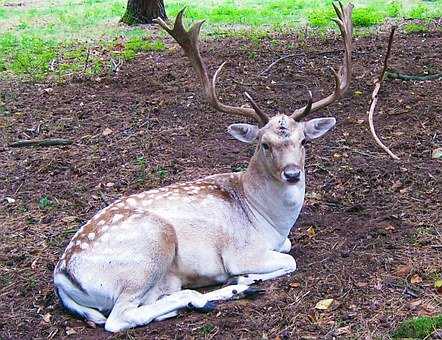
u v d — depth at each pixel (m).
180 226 5.13
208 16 19.17
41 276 5.78
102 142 8.88
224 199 5.36
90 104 10.46
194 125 9.30
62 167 8.16
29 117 10.04
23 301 5.44
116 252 4.89
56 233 6.56
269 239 5.41
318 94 10.34
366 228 6.13
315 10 19.11
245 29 16.64
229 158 8.15
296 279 5.30
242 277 5.28
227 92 10.62
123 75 12.02
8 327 5.09
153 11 18.55
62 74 12.47
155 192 5.34
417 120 8.89
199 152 8.37
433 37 14.05
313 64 12.11
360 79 10.81
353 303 4.96
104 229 4.98
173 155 8.31
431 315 4.73
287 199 5.34
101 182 7.67
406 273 5.30
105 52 14.27
